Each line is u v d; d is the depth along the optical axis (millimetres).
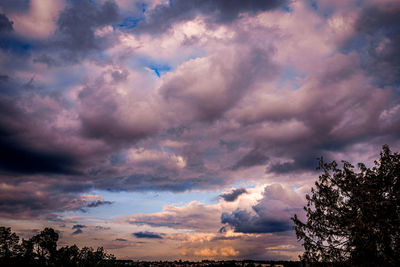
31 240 51781
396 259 14906
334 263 17344
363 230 15758
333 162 19391
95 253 49719
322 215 18594
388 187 16844
